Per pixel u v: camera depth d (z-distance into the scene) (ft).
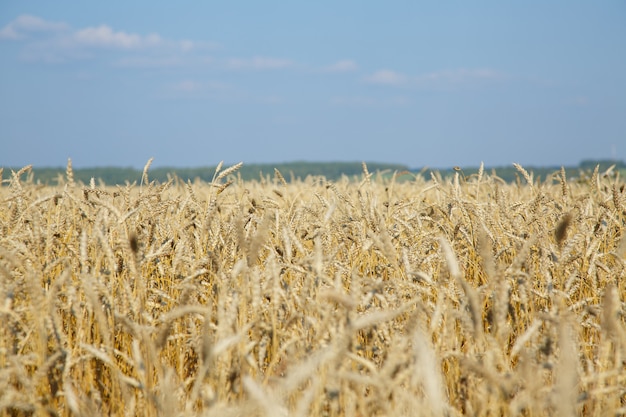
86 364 12.12
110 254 12.71
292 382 7.07
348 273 14.20
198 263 14.25
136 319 11.94
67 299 13.58
